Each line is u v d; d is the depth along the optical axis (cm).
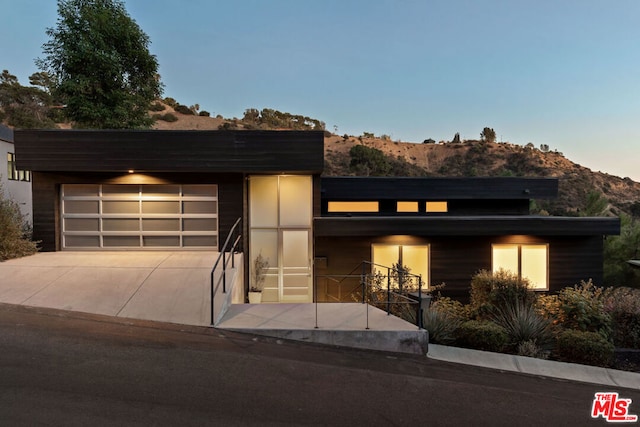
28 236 999
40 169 938
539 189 1452
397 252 1085
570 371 534
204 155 965
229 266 830
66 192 1016
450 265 1089
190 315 584
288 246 1065
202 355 462
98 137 945
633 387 495
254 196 1060
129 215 1025
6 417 316
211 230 1038
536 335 638
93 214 1020
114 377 395
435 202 1495
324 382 418
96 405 341
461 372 486
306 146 978
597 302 746
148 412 335
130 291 668
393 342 538
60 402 343
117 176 1008
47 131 936
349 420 343
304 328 541
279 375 426
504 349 606
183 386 385
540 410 392
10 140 1727
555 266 1096
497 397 416
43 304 604
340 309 650
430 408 377
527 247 1098
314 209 1061
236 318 590
